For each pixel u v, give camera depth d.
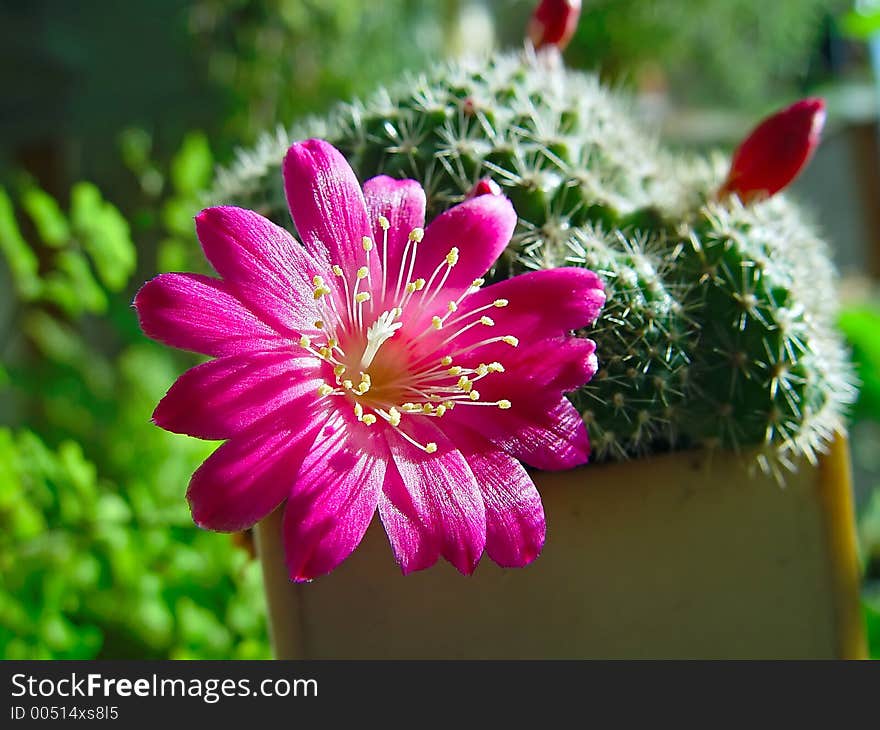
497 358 0.15
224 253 0.15
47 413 0.33
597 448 0.17
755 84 0.73
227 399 0.14
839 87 0.69
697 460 0.17
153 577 0.21
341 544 0.14
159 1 0.44
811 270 0.19
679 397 0.17
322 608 0.17
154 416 0.14
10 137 0.44
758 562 0.17
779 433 0.17
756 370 0.17
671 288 0.17
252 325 0.15
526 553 0.15
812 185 0.64
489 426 0.15
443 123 0.18
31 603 0.21
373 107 0.18
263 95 0.48
